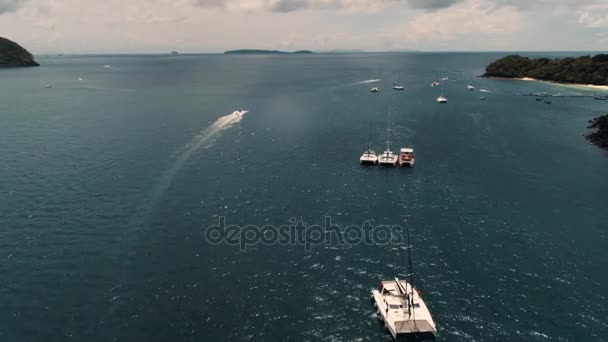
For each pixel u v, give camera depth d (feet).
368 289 173.88
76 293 167.12
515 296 169.37
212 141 385.29
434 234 217.97
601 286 175.32
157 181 280.51
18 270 180.45
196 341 144.66
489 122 489.67
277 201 256.11
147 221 225.56
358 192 272.72
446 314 159.74
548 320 156.35
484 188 279.08
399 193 271.08
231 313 158.40
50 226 217.56
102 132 411.13
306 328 152.05
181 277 178.91
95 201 247.91
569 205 251.80
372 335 149.48
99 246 200.54
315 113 539.29
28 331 146.92
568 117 522.06
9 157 326.65
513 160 339.98
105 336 145.48
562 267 188.55
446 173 309.01
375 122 486.79
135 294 167.53
